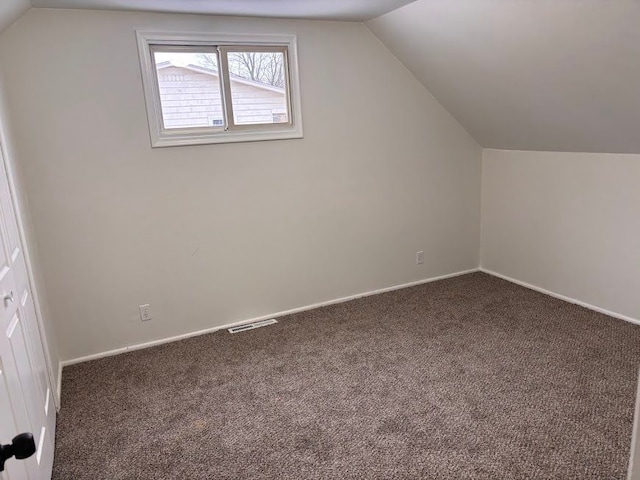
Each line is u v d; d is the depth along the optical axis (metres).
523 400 2.33
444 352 2.88
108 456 2.08
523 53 2.68
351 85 3.51
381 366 2.75
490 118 3.62
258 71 3.22
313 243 3.64
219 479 1.91
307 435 2.16
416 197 4.00
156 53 2.94
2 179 1.93
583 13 2.15
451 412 2.27
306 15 3.10
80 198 2.86
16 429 1.47
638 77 2.32
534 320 3.28
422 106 3.83
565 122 3.08
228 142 3.17
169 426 2.28
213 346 3.13
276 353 2.98
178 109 3.07
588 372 2.56
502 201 4.10
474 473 1.87
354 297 3.91
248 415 2.34
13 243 1.98
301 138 3.41
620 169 3.09
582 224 3.41
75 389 2.66
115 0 2.50
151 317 3.19
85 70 2.73
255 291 3.49
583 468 1.86
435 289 4.03
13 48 2.55
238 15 3.00
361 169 3.70
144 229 3.05
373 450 2.03
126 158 2.92
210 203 3.21
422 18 2.93
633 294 3.14
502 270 4.24
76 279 2.94
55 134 2.73
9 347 1.54
